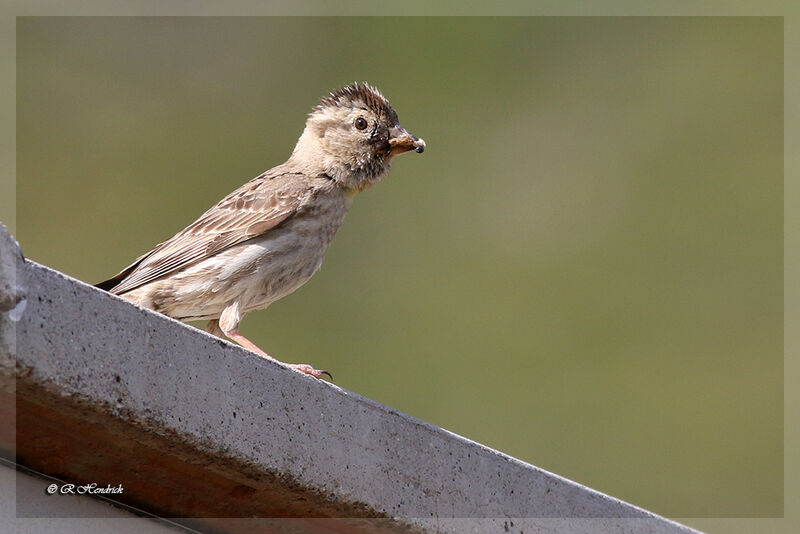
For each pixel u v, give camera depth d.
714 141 17.53
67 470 4.78
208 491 5.03
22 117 15.80
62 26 16.30
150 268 8.23
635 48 18.14
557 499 5.91
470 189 16.95
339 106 9.00
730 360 16.53
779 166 17.47
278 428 4.89
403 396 15.58
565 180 17.14
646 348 16.23
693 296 16.62
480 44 17.92
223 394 4.73
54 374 4.20
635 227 17.19
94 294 4.38
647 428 15.86
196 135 16.36
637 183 17.36
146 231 15.65
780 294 16.69
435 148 17.19
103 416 4.39
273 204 8.39
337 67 17.38
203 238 8.26
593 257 16.69
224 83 16.77
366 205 16.59
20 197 15.44
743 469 15.90
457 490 5.50
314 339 15.58
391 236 16.53
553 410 15.70
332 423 5.09
